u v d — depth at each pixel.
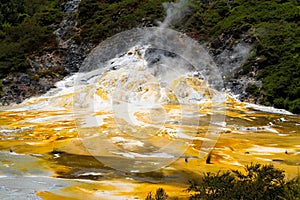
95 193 6.48
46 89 19.98
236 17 22.53
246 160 8.75
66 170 7.89
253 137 10.99
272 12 22.02
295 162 8.62
